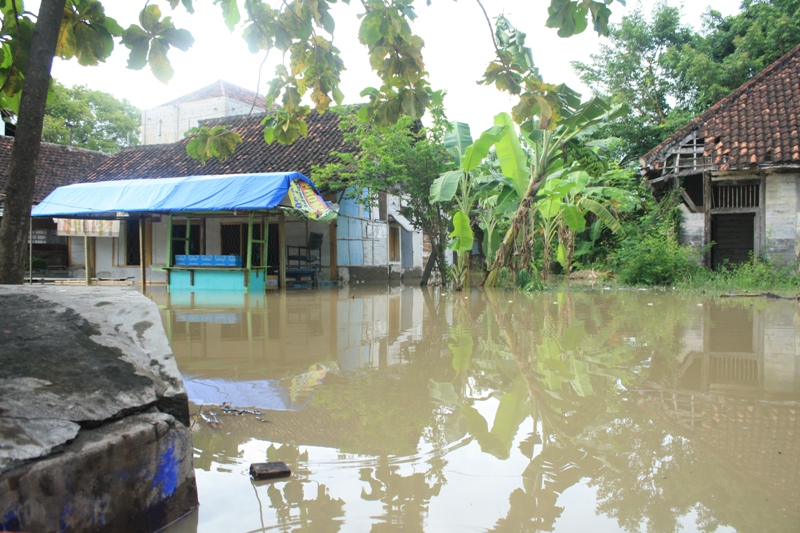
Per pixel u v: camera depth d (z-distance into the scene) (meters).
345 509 1.79
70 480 1.43
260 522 1.71
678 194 13.11
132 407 1.72
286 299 9.66
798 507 1.78
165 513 1.70
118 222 14.39
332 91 3.63
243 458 2.23
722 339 4.97
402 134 12.66
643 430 2.52
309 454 2.26
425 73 3.33
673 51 19.75
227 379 3.56
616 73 21.20
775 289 10.28
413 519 1.72
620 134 20.02
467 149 10.35
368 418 2.71
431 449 2.31
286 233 14.27
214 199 11.09
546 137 11.19
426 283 13.63
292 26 3.43
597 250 16.97
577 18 2.78
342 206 14.77
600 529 1.65
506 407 2.88
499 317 6.78
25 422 1.45
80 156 20.02
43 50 2.73
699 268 12.16
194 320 6.61
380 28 3.09
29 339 1.80
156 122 29.55
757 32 17.95
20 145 2.67
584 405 2.92
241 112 29.17
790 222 11.68
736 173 12.30
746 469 2.07
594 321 6.27
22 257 2.68
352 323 6.32
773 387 3.27
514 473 2.05
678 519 1.70
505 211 12.43
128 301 2.29
